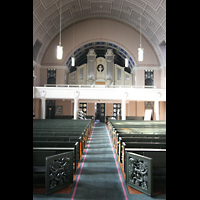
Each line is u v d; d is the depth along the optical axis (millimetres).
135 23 18844
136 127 8711
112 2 17047
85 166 5344
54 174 3596
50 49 19750
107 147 8008
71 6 16703
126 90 16000
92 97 15945
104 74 22859
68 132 7238
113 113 24234
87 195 3531
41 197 3424
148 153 4012
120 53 22781
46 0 13883
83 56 25312
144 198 3414
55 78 19688
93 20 20094
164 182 3873
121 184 4051
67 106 20812
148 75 20000
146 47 20031
